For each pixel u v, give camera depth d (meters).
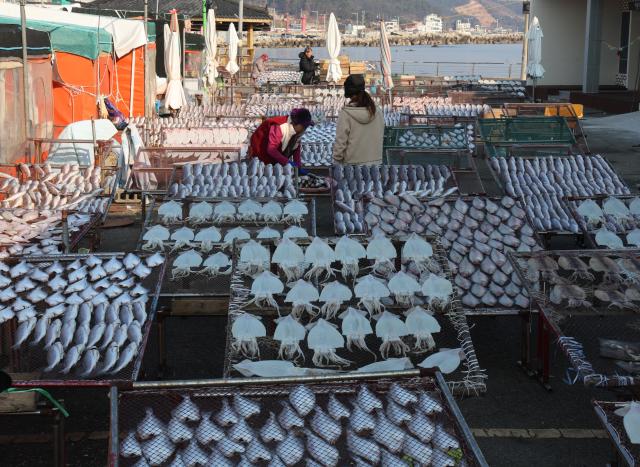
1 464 4.76
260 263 5.64
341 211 7.64
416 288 5.41
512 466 4.79
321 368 4.89
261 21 40.50
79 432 5.11
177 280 6.30
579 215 8.41
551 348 6.48
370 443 3.63
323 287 5.52
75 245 7.54
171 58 18.48
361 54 86.50
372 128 9.10
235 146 12.80
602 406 4.02
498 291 6.16
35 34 12.16
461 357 4.93
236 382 3.81
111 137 12.98
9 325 5.20
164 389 3.80
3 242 7.22
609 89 32.38
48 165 10.03
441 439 3.60
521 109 17.66
